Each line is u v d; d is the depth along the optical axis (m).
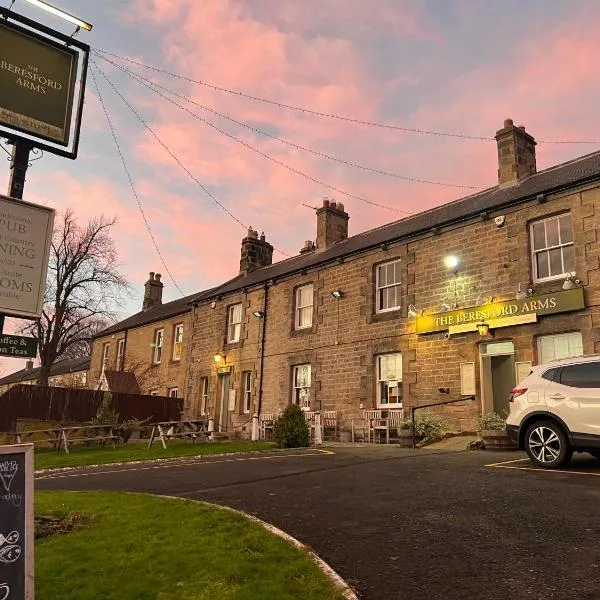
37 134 7.20
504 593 4.07
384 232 20.38
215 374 25.50
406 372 17.16
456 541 5.26
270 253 29.41
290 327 21.97
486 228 15.95
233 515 6.34
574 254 13.91
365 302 19.05
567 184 14.13
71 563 4.88
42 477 11.82
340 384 19.28
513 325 14.62
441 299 16.73
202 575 4.51
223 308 26.05
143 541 5.48
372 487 7.93
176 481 9.48
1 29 7.14
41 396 22.92
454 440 14.39
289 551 5.02
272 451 14.11
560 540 5.13
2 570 3.61
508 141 17.69
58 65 7.52
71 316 33.78
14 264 6.33
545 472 8.48
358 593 4.18
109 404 22.41
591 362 8.88
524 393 9.41
